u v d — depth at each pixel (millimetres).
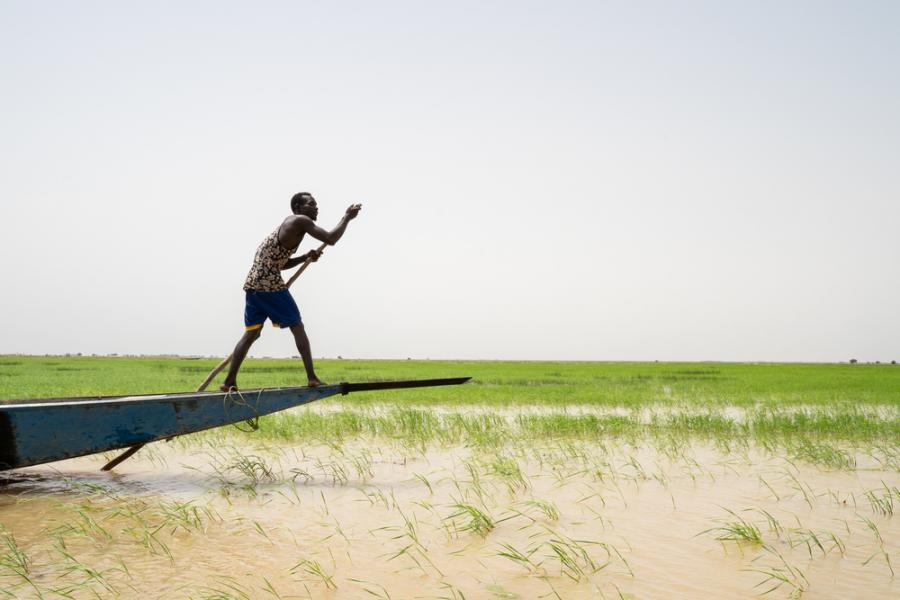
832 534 4484
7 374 27359
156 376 26125
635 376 31516
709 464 7176
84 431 5535
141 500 5457
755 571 3779
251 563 3859
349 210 6207
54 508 5141
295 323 6266
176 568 3760
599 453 7875
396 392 18188
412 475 6594
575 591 3457
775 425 9867
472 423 10109
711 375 32812
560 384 23547
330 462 7363
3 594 3322
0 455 5215
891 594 3436
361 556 4008
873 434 9383
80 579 3561
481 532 4508
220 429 9805
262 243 6184
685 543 4301
